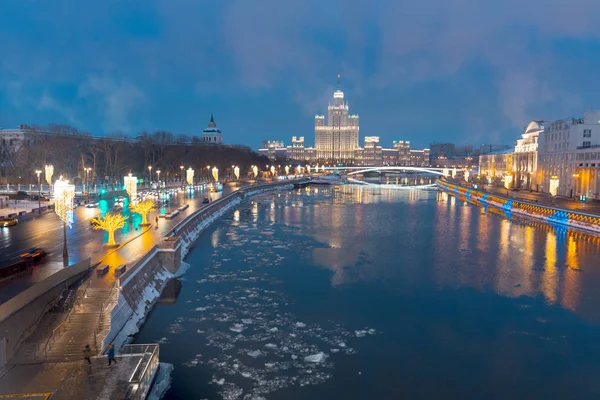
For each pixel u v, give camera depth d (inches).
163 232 3019.2
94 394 1173.1
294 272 2748.5
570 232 4175.7
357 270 2822.3
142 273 2148.1
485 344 1800.0
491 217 5221.5
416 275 2726.4
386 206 6441.9
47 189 5930.1
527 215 5211.6
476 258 3159.5
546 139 7106.3
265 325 1931.6
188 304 2153.1
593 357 1699.1
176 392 1403.8
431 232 4197.8
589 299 2308.1
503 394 1453.0
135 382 1237.7
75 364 1336.1
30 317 1477.6
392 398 1411.2
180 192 6579.7
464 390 1472.7
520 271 2819.9
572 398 1438.2
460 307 2194.9
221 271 2736.2
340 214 5462.6
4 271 1819.6
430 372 1578.5
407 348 1752.0
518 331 1923.0
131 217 3754.9
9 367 1314.0
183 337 1791.3
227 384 1460.4
